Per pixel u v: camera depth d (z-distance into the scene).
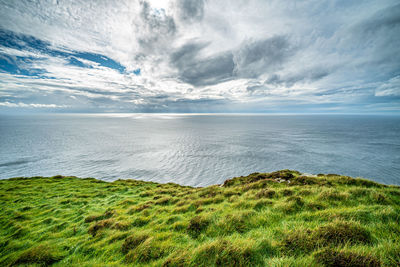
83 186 28.03
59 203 18.19
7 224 12.61
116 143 127.75
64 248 7.86
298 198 8.42
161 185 31.17
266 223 6.77
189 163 82.31
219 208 9.30
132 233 8.09
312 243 4.88
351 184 12.52
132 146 118.00
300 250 4.79
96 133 179.75
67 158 88.81
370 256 4.10
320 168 76.81
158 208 12.20
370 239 4.86
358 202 7.88
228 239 5.95
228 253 4.95
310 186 11.59
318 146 117.62
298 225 6.16
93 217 11.66
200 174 70.06
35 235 10.17
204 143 128.88
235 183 18.62
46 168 73.94
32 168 73.75
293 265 4.24
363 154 97.75
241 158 89.75
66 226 11.20
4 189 26.53
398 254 4.13
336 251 4.38
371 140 141.25
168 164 80.88
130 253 6.21
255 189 13.18
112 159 87.94
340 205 7.70
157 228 8.13
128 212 12.34
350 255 4.16
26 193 23.36
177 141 137.38
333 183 12.93
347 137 155.88
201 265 4.89
